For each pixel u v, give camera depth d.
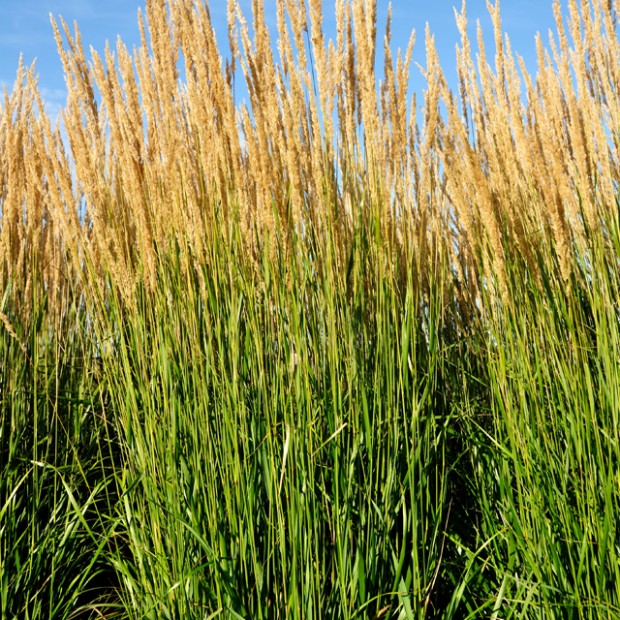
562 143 2.57
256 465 2.08
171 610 1.97
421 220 2.56
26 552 2.47
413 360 2.25
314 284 2.29
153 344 2.31
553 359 2.08
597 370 2.20
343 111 2.51
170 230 2.42
